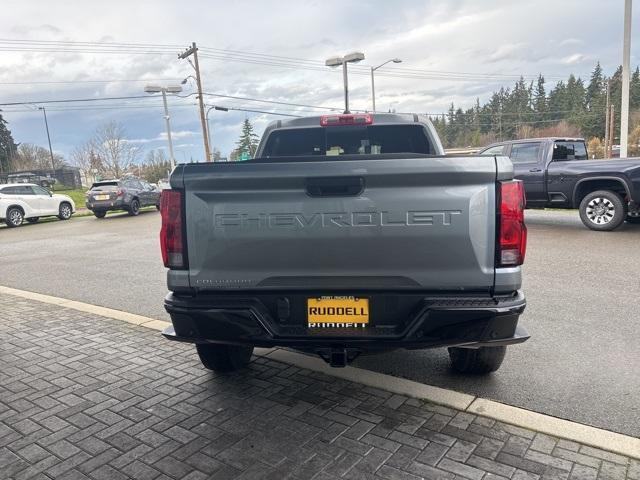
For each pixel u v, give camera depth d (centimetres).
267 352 452
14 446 310
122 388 389
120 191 2070
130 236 1394
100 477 277
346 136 520
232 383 391
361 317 301
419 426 318
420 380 388
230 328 309
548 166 1089
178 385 391
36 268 961
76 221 2017
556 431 305
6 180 5075
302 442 304
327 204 292
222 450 298
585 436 299
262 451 296
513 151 1155
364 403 351
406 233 288
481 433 307
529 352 436
